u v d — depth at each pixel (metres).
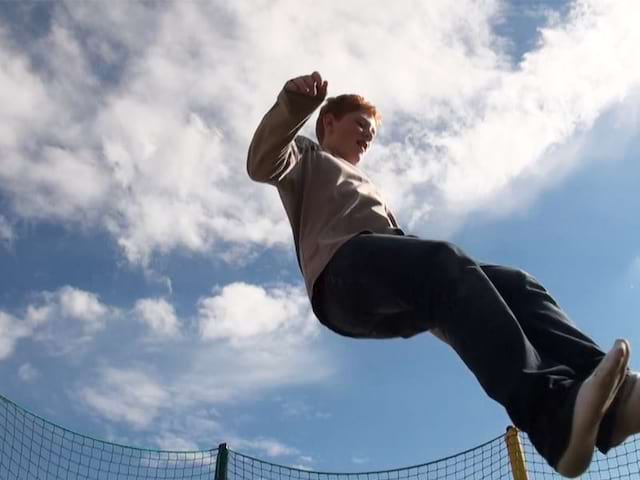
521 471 5.93
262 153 2.17
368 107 2.85
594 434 1.61
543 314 2.03
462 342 1.83
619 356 1.51
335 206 2.32
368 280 2.06
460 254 1.96
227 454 6.75
